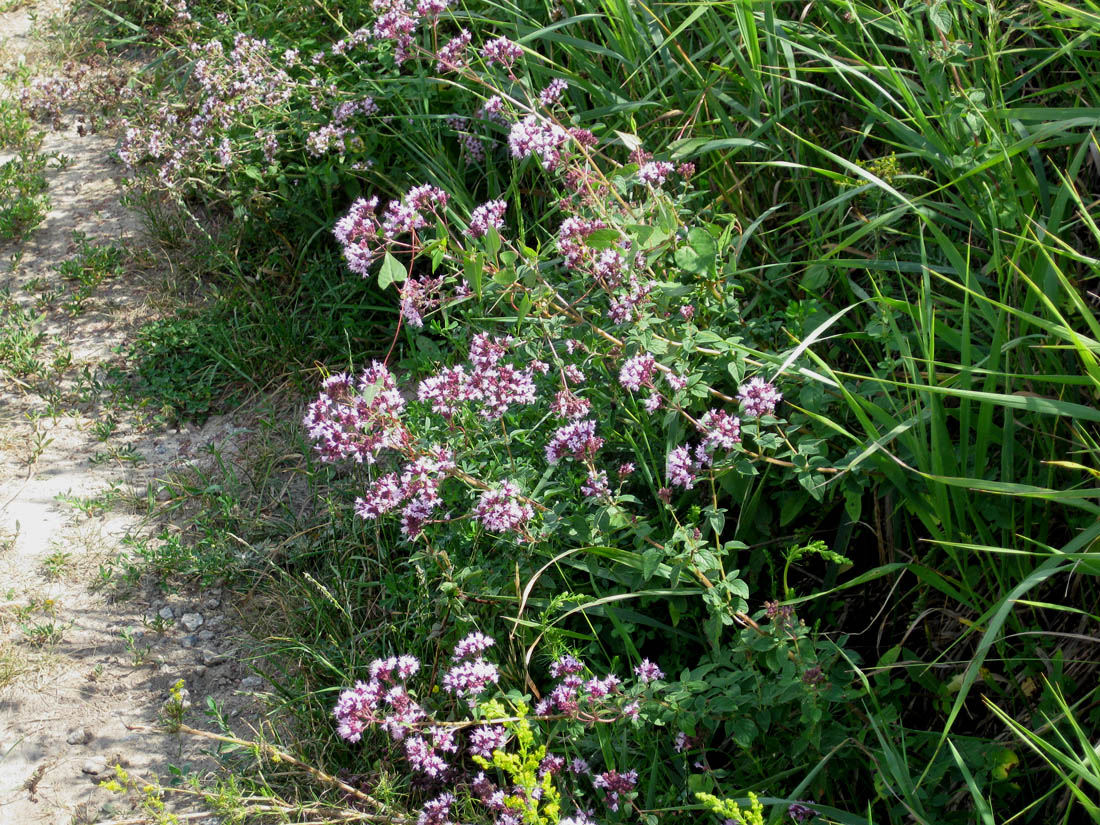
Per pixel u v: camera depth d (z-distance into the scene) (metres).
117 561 1.26
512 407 1.19
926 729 1.07
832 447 1.11
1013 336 1.09
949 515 1.04
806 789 1.04
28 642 1.20
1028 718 1.03
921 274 1.16
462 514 1.17
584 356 1.16
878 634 1.10
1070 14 1.09
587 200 1.16
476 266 1.12
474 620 1.11
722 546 1.09
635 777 1.02
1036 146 1.13
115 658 1.20
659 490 1.09
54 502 1.31
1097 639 0.99
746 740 1.01
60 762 1.13
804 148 1.24
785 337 1.16
